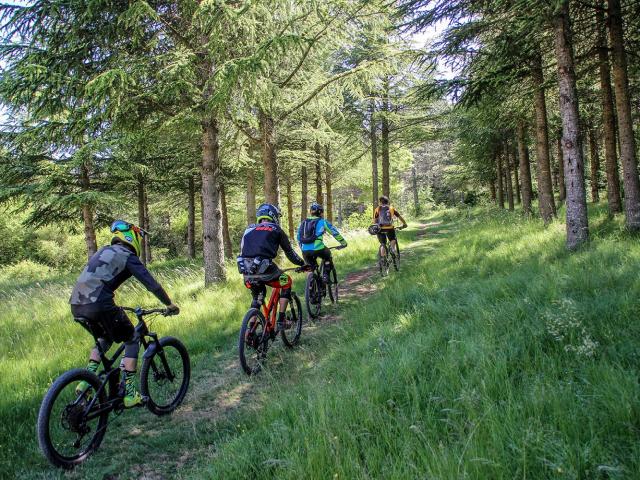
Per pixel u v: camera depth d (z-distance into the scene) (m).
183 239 36.66
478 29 10.16
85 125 9.01
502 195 29.59
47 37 8.36
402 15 10.20
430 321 5.20
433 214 46.47
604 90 11.11
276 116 12.07
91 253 13.73
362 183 32.16
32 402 4.30
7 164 12.22
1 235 31.73
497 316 4.55
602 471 2.15
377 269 11.62
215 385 4.85
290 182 24.92
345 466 2.53
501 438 2.47
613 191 11.24
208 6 7.53
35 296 11.16
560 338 3.58
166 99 8.60
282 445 2.97
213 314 7.54
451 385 3.30
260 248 5.16
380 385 3.56
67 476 3.25
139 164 13.14
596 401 2.70
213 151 9.83
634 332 3.51
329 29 9.10
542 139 13.23
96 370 3.68
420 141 22.42
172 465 3.36
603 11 9.12
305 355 5.44
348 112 20.33
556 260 6.92
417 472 2.33
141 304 8.73
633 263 5.35
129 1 8.14
